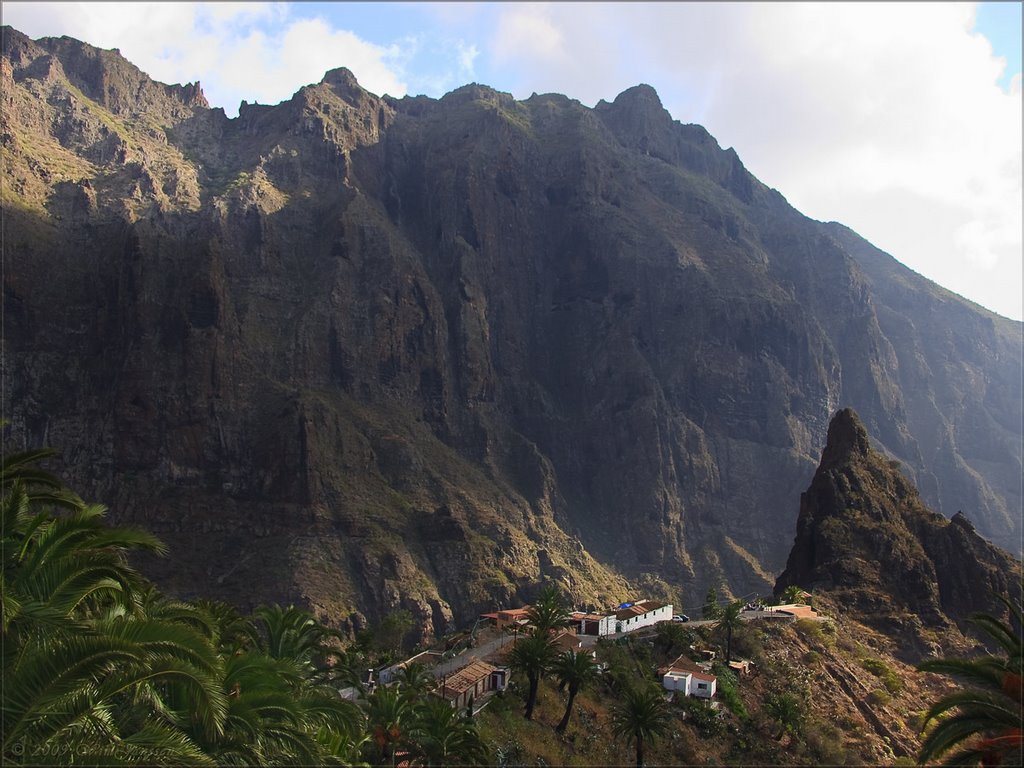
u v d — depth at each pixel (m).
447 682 88.00
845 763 93.25
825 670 109.69
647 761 88.06
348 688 90.44
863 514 146.62
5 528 30.19
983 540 148.75
